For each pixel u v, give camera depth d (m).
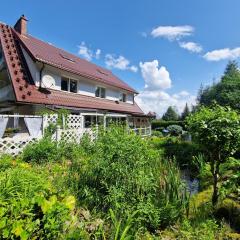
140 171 4.51
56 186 4.32
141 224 3.76
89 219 3.68
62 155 7.59
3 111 15.90
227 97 25.20
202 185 6.11
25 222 2.28
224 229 3.62
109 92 21.17
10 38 15.45
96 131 8.62
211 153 4.71
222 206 4.35
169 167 6.05
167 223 3.99
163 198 4.43
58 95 14.49
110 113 18.16
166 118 70.50
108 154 4.60
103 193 4.46
